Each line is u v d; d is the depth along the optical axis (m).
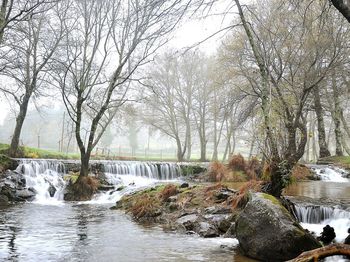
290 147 13.20
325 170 28.62
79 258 8.84
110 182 23.67
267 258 8.88
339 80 31.16
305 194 17.25
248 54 26.89
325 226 11.16
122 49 22.88
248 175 24.92
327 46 16.44
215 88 35.88
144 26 21.66
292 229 8.80
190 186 17.34
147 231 12.15
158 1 7.18
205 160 47.28
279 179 12.25
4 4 17.95
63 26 24.75
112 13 22.88
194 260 8.83
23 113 26.81
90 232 11.83
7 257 8.73
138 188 20.56
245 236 9.48
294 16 16.67
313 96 31.95
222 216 12.66
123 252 9.45
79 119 21.28
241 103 36.00
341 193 17.69
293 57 17.81
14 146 26.88
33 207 17.11
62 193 20.50
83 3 23.12
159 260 8.78
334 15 16.47
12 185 19.81
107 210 16.67
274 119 14.46
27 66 25.41
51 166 23.28
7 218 13.95
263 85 13.26
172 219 13.49
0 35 17.64
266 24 18.34
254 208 9.73
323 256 5.40
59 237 10.98
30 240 10.48
